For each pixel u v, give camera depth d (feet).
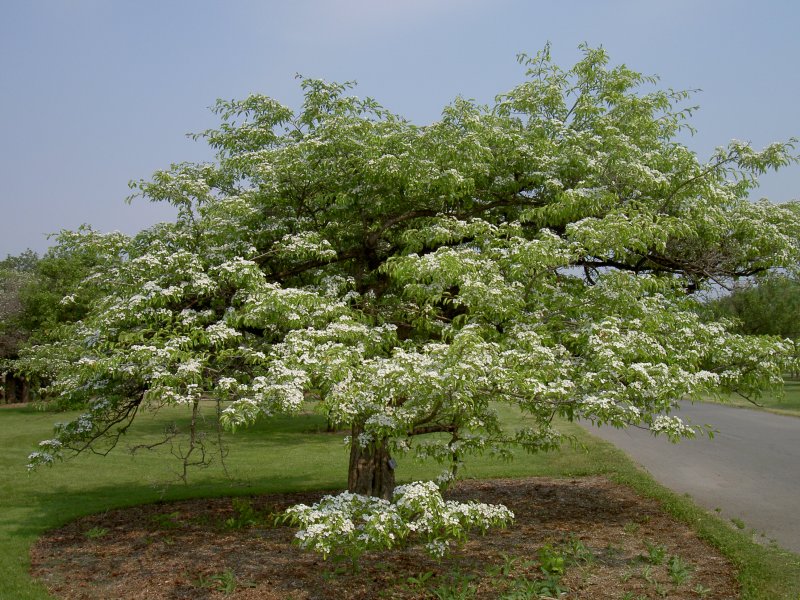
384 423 23.18
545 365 23.40
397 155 30.45
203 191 31.04
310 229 33.01
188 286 28.04
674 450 57.21
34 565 26.89
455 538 29.19
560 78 36.06
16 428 79.66
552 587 22.70
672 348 26.48
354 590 23.32
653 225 25.58
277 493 42.27
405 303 30.94
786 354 27.22
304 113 33.53
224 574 24.52
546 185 31.01
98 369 24.43
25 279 123.44
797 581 22.72
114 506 38.22
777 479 43.55
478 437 27.99
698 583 23.34
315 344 24.91
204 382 25.54
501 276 26.11
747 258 32.73
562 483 44.27
